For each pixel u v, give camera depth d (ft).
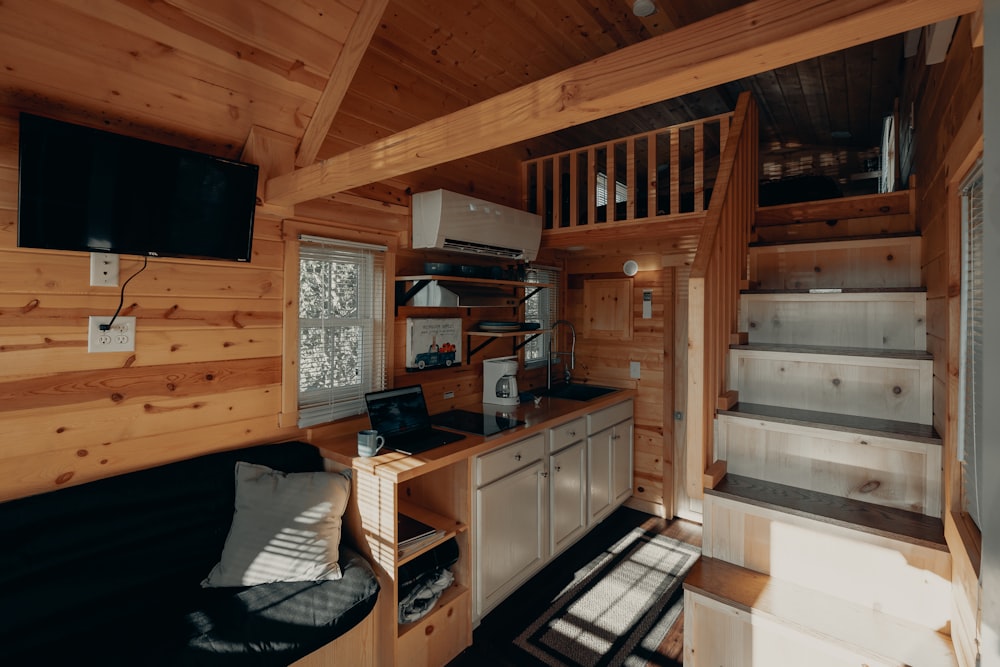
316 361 8.68
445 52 10.25
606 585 9.62
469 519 8.07
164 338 6.82
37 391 5.84
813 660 5.31
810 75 12.53
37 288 5.81
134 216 6.12
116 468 6.44
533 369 13.80
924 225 7.36
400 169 5.61
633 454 13.44
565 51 11.44
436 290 9.59
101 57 5.69
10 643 5.07
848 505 6.09
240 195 7.00
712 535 6.59
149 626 5.56
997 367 2.49
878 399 6.68
